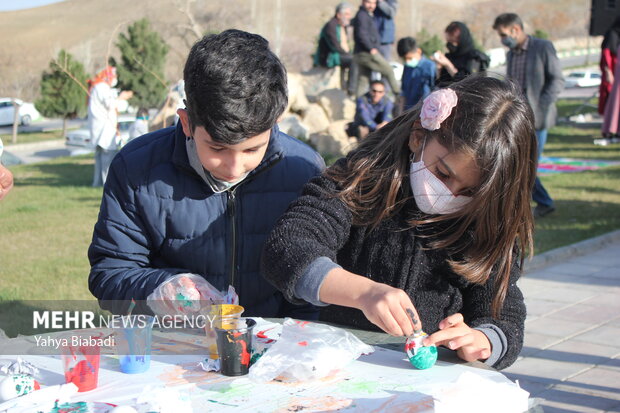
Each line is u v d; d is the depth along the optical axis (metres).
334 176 1.99
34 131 24.16
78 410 1.43
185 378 1.64
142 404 1.43
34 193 9.57
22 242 6.55
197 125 1.78
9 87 19.59
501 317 1.95
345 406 1.48
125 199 2.15
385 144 1.97
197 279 2.00
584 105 17.78
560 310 4.83
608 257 6.13
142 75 16.88
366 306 1.62
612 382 3.66
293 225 1.84
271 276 1.79
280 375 1.65
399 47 8.82
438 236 1.95
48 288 4.92
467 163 1.76
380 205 1.96
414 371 1.70
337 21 11.77
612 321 4.59
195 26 9.26
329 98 11.07
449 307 2.02
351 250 2.03
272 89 1.76
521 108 1.83
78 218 7.72
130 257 2.17
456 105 1.79
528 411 1.54
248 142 1.78
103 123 9.58
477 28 27.75
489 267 1.90
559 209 7.84
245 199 2.20
